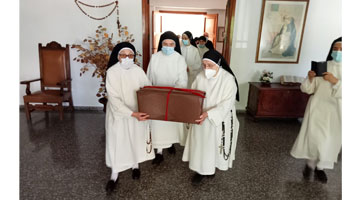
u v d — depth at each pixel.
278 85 3.53
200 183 1.97
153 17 6.44
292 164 2.33
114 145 1.76
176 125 2.29
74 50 3.59
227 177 2.08
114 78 1.71
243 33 3.62
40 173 2.05
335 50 1.83
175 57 2.24
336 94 1.79
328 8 3.51
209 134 1.75
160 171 2.13
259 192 1.88
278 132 3.18
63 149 2.50
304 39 3.65
